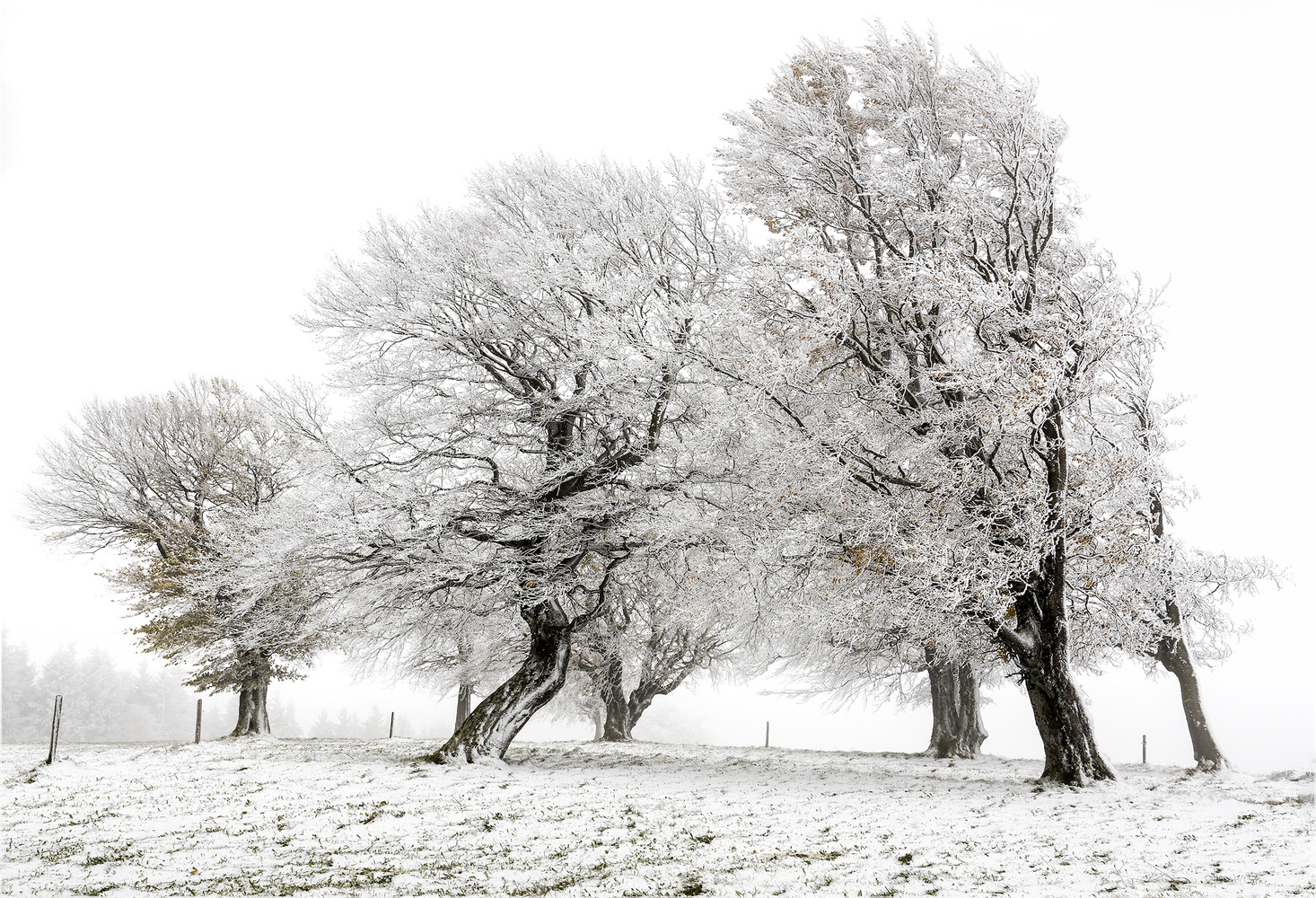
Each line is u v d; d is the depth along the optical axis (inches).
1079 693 557.0
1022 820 416.5
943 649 771.4
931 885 284.2
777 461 558.6
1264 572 707.4
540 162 719.1
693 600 689.0
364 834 381.7
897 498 549.3
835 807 459.2
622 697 1129.4
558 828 395.5
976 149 585.0
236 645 932.6
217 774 583.8
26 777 567.8
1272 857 325.7
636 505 660.1
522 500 681.0
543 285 642.2
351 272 697.6
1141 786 562.6
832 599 562.9
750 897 270.5
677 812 442.0
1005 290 530.6
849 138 598.5
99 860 327.9
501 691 695.1
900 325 593.6
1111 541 573.9
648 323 611.2
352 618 720.3
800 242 559.2
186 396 1028.5
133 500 990.4
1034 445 542.0
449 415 676.7
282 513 688.4
